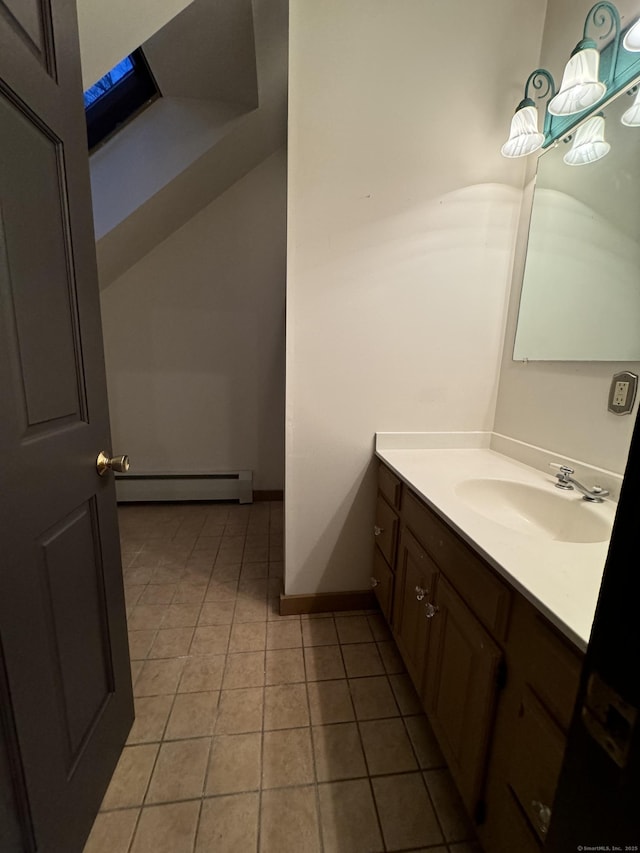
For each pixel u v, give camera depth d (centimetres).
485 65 133
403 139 135
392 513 142
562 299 123
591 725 36
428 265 146
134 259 256
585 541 99
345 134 133
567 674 58
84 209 87
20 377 65
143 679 136
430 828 94
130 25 107
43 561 72
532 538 83
